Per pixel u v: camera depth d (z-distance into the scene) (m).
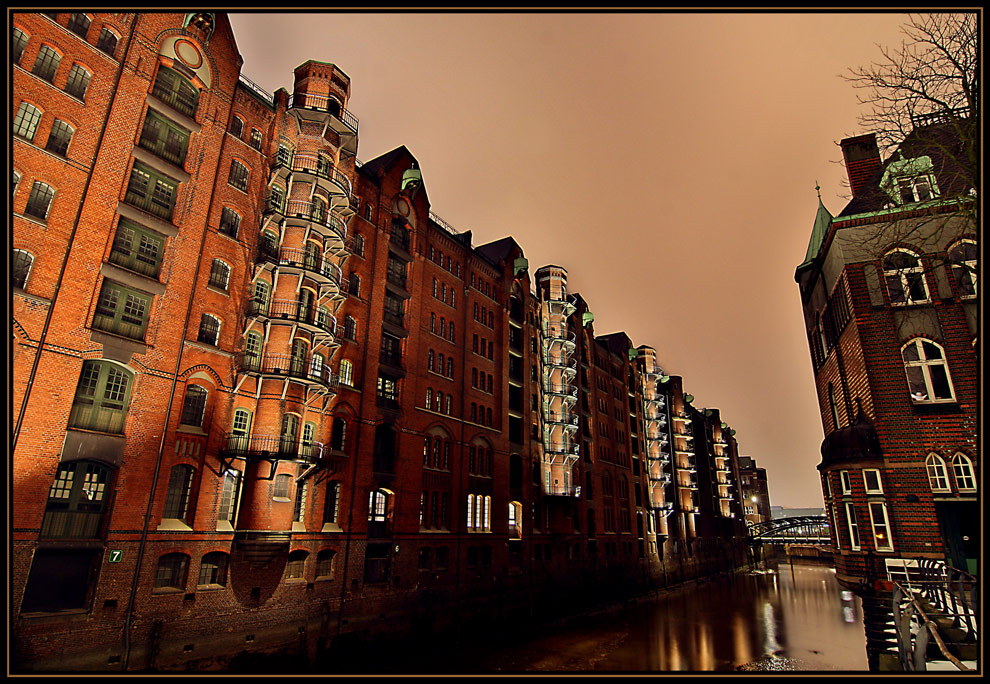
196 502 22.52
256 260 26.92
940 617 15.70
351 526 28.58
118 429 20.80
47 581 18.17
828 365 29.20
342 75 32.09
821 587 69.56
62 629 17.77
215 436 23.84
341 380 30.23
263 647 23.12
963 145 13.12
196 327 23.91
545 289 57.62
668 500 78.25
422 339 37.22
